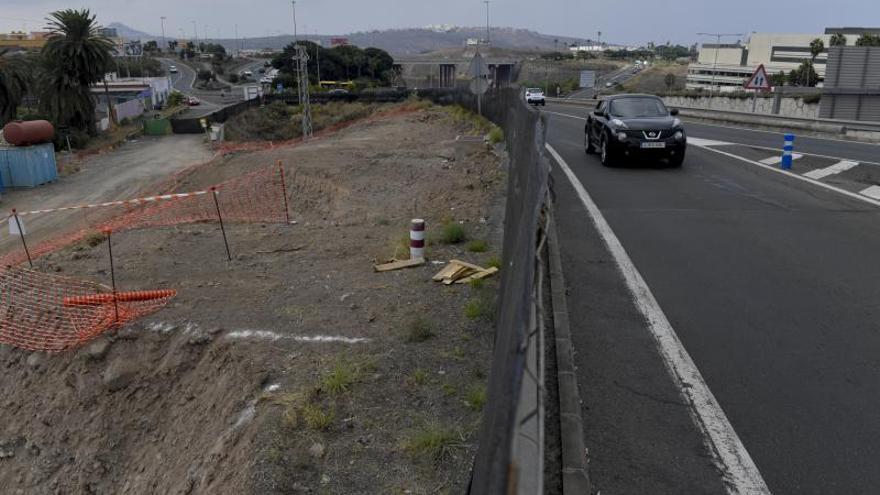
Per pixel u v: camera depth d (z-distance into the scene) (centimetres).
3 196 2819
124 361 811
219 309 838
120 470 756
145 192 2706
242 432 568
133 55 15062
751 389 507
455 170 1908
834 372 531
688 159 1673
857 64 3497
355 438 498
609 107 1614
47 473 784
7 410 833
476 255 941
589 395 502
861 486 395
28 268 1121
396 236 1144
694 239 913
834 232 939
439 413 522
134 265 1086
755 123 2806
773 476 406
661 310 661
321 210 1802
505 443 222
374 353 638
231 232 1321
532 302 307
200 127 5653
